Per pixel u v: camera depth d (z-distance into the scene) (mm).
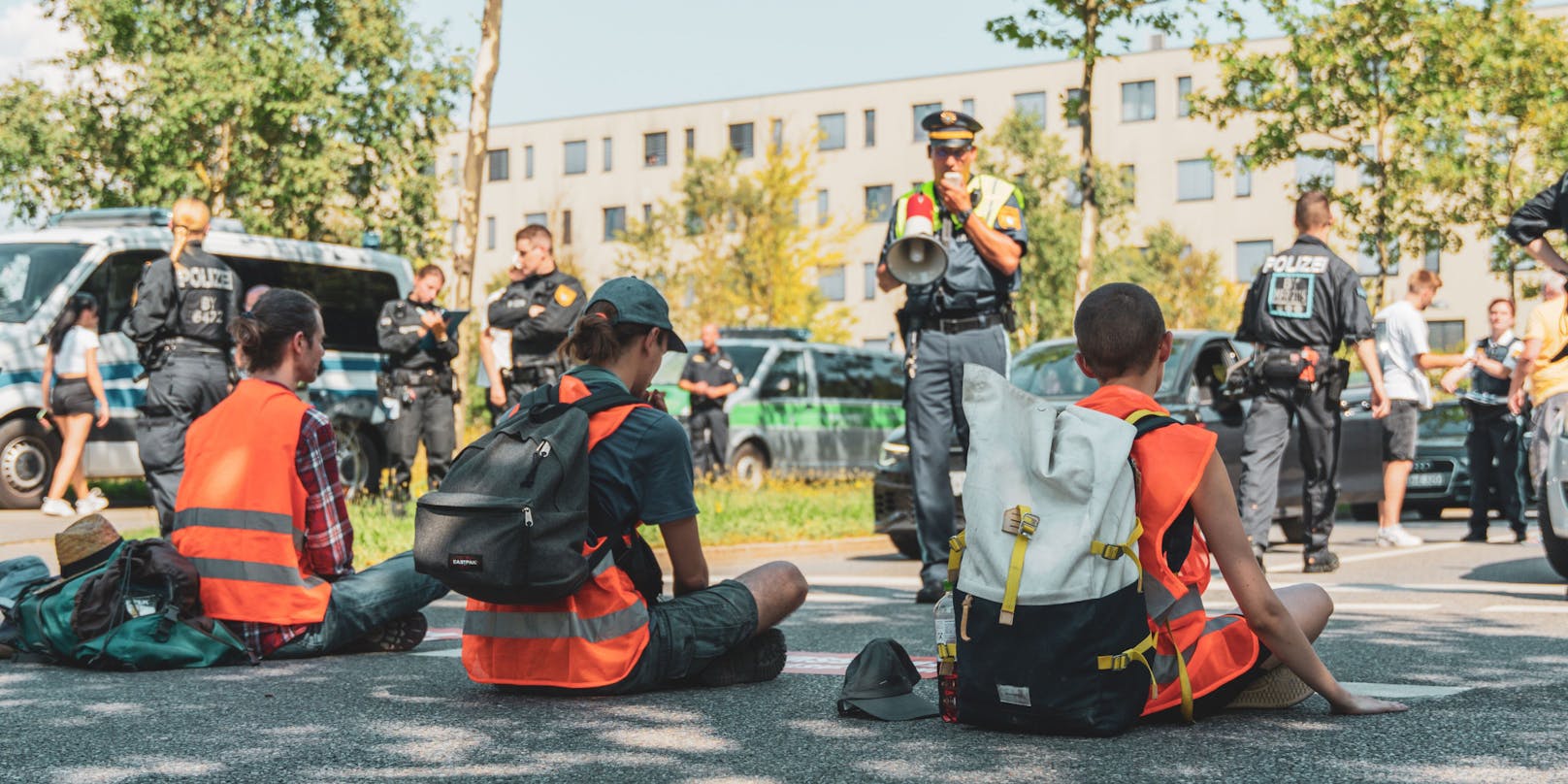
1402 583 8180
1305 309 8766
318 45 24234
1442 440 15523
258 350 5395
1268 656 3926
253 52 23547
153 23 23391
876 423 19594
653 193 64062
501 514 4090
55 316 14094
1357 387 13562
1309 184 23625
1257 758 3420
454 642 5801
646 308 4430
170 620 5039
